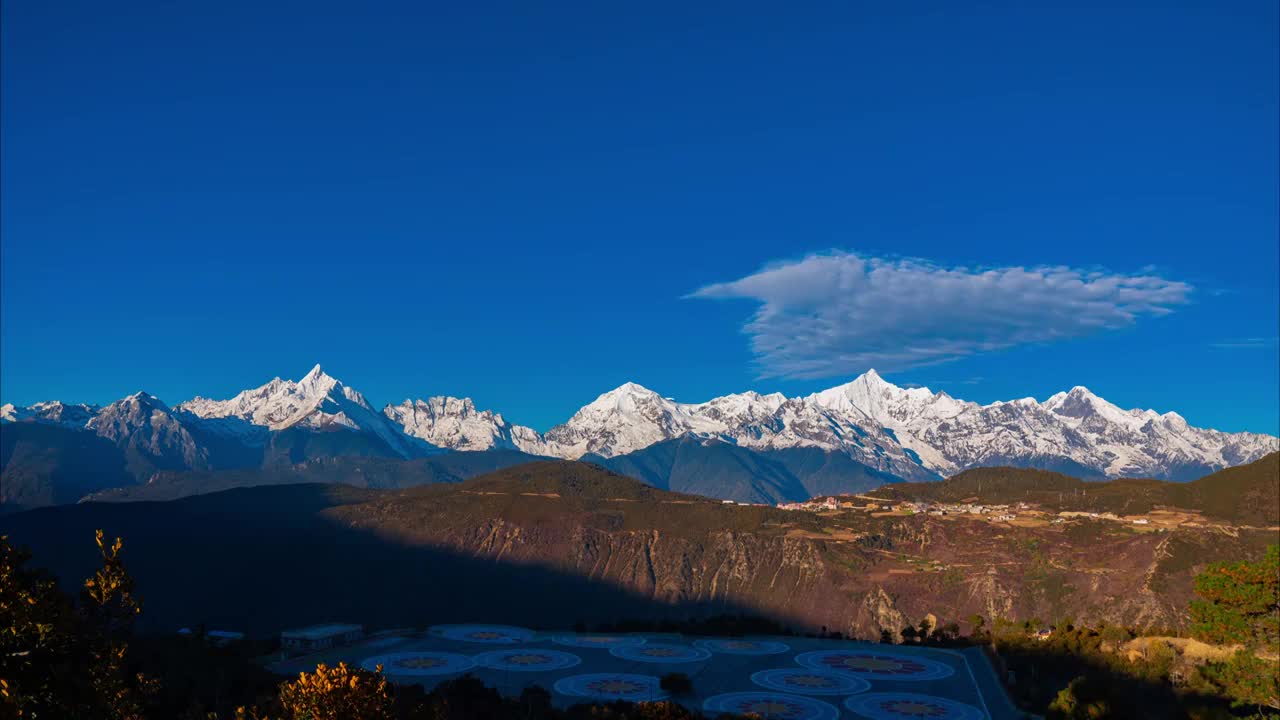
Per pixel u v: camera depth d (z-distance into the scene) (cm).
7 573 3192
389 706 5100
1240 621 8462
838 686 15962
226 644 18525
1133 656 15138
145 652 13025
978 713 14138
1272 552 8275
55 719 3281
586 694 15150
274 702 5806
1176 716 11231
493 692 13750
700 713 13325
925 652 19238
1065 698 11962
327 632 19638
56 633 3281
